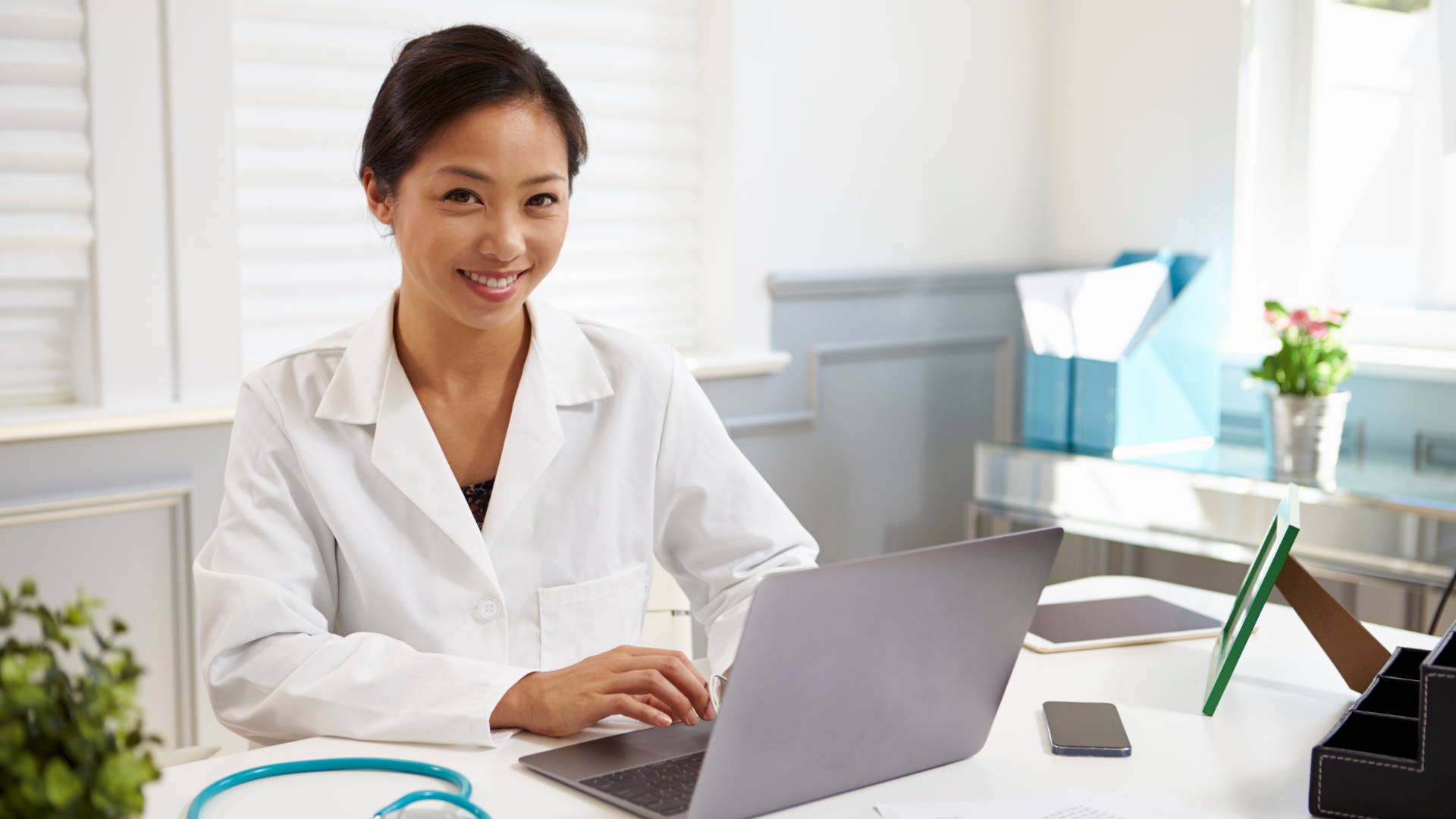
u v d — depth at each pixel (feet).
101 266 6.61
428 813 3.04
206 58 6.76
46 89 6.43
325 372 4.42
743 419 9.24
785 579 2.91
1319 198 9.43
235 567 4.05
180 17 6.65
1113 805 3.26
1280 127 9.48
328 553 4.32
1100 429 8.63
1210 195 9.54
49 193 6.45
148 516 6.86
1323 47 9.32
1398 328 8.81
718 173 9.02
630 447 4.66
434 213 3.99
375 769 3.45
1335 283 9.37
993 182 10.53
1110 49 10.19
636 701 3.68
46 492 6.51
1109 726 3.78
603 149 8.63
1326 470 7.80
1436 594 6.94
